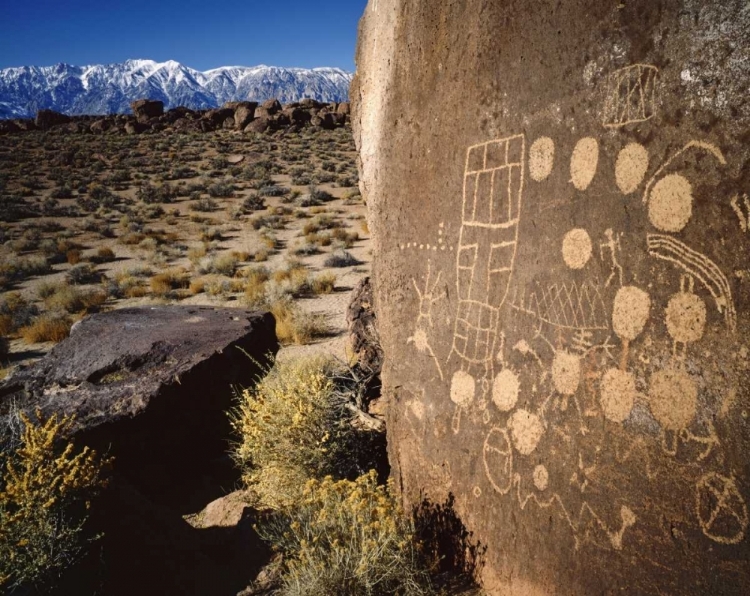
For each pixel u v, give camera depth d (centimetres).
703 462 190
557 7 245
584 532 230
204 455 547
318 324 1114
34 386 517
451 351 305
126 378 530
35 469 346
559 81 244
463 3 296
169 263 1862
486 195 282
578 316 234
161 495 494
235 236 2239
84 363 552
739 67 182
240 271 1670
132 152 4419
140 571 329
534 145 255
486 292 282
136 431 475
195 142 4875
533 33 257
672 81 201
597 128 227
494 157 277
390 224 351
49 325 1180
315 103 6156
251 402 481
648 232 207
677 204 198
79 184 3303
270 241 2031
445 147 308
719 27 188
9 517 308
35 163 4041
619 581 216
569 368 238
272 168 3775
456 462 302
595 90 228
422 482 329
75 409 471
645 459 207
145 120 5981
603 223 223
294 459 442
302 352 990
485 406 283
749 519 177
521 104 262
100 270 1794
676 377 198
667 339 201
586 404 230
